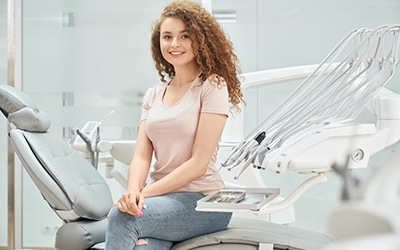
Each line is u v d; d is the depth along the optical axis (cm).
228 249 155
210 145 163
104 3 324
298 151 137
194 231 161
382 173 17
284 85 306
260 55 311
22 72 330
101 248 184
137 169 177
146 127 176
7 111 210
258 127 165
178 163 170
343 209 16
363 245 16
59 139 222
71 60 326
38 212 328
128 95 324
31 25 329
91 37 325
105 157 256
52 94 327
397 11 301
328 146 139
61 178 184
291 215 246
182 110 169
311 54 307
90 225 186
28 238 328
